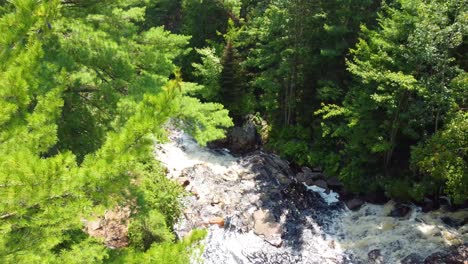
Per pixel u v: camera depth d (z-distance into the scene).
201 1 33.81
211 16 36.25
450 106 17.11
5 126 5.51
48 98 6.10
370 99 19.92
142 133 5.46
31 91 5.69
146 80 12.72
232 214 19.91
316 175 23.23
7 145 5.37
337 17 24.81
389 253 16.86
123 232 15.51
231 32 32.06
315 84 25.98
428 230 17.47
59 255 6.54
